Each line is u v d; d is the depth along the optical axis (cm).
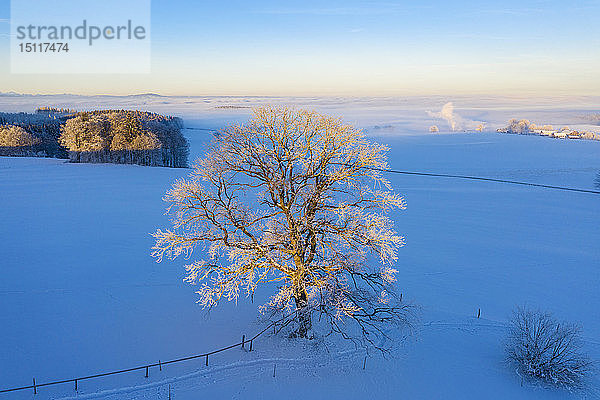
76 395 1931
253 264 2244
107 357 2248
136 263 3822
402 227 5666
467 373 2212
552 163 13962
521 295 3412
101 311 2817
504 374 2212
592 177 11319
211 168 2153
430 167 13300
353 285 3322
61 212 5759
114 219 5438
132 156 11619
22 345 2356
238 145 2139
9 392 1930
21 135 14150
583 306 3228
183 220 2223
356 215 2225
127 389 1984
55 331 2527
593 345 2581
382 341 2506
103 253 4094
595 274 3975
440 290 3450
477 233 5444
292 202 2192
